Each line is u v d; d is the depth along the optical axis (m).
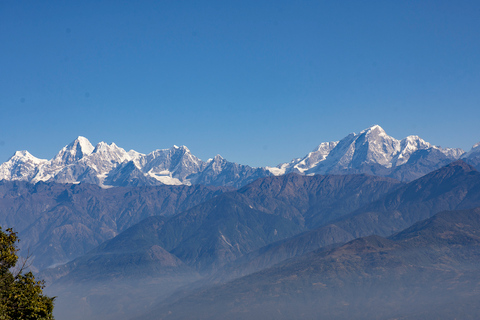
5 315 91.38
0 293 93.88
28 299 95.44
